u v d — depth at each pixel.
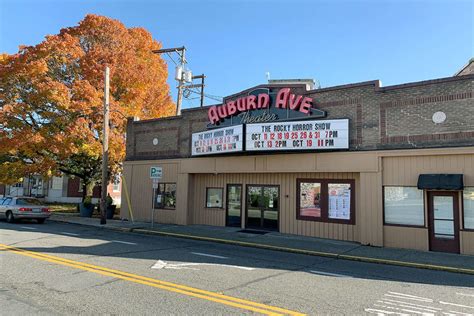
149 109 29.44
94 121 24.89
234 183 19.20
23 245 12.39
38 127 24.16
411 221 13.77
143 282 7.83
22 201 21.78
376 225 14.23
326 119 15.63
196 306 6.33
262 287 7.81
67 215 25.81
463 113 12.88
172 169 21.16
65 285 7.47
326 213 16.06
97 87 24.86
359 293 7.64
